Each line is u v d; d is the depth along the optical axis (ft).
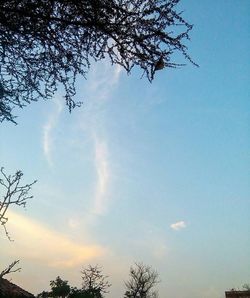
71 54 18.07
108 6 16.05
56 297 107.34
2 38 17.15
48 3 16.16
